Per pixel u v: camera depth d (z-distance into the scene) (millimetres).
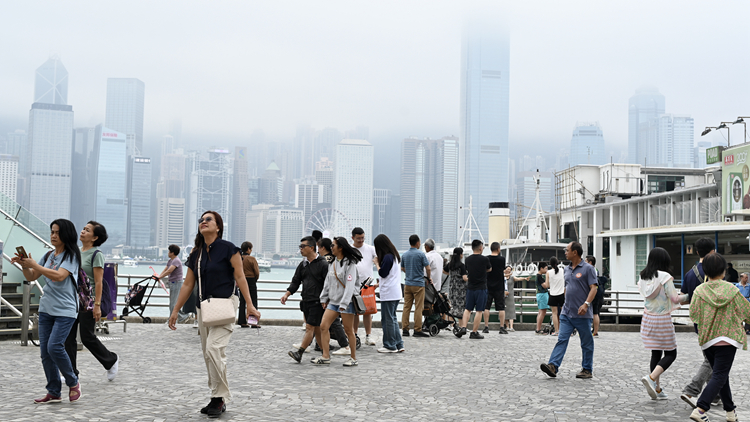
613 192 48344
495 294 15398
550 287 15852
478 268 13852
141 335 13164
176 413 6258
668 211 37125
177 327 14805
